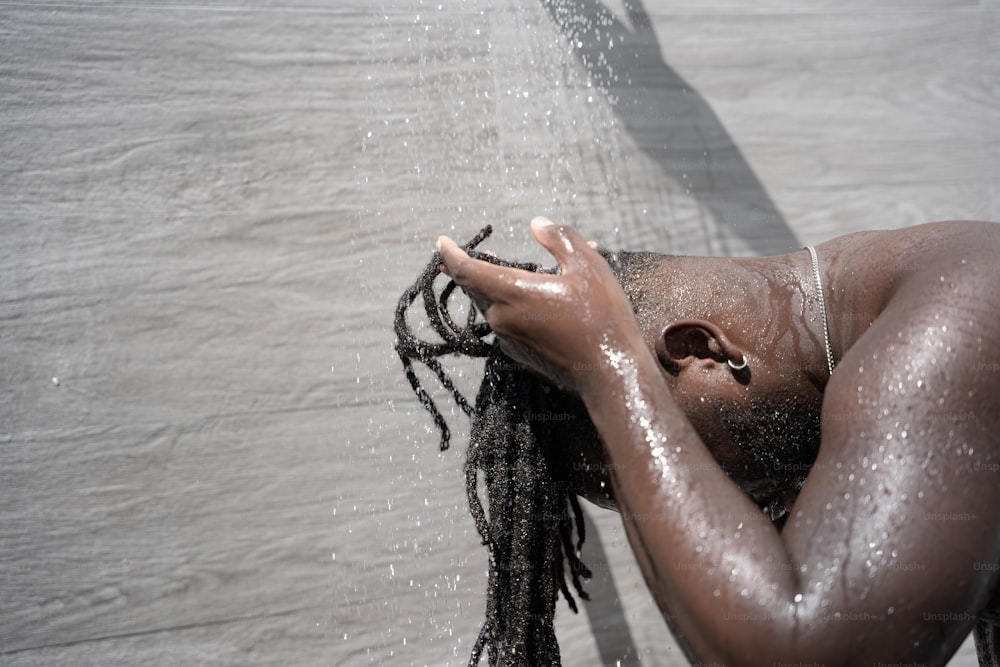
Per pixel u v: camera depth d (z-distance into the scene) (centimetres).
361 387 191
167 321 180
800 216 237
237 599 182
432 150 200
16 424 170
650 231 219
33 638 171
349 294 192
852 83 244
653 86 222
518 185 206
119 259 178
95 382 175
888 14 248
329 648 186
